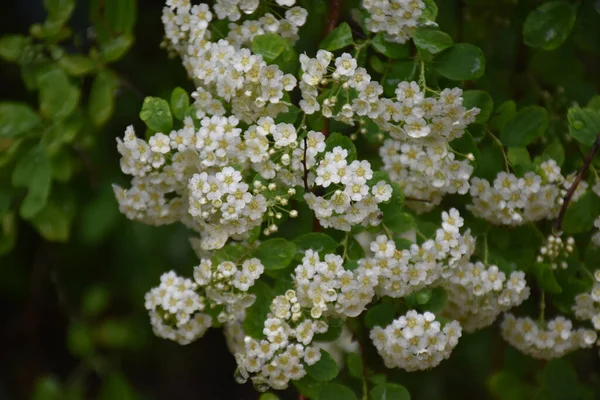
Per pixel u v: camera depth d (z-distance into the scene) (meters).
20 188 1.11
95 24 1.09
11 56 1.10
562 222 1.03
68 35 1.11
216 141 1.00
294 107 1.01
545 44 1.05
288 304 1.00
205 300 1.03
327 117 1.01
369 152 1.07
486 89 1.08
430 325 1.00
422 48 1.01
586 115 1.02
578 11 1.06
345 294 1.00
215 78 1.01
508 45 1.11
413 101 0.99
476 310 1.03
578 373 1.14
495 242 1.04
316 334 1.02
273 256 1.01
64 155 1.10
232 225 1.00
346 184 0.99
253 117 1.01
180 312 1.03
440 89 1.02
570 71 1.09
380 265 1.00
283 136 1.00
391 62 1.02
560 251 1.04
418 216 1.05
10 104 1.09
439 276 1.01
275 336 1.00
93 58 1.10
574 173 1.04
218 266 1.00
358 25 1.04
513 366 1.10
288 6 1.03
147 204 1.03
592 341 1.04
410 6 1.00
